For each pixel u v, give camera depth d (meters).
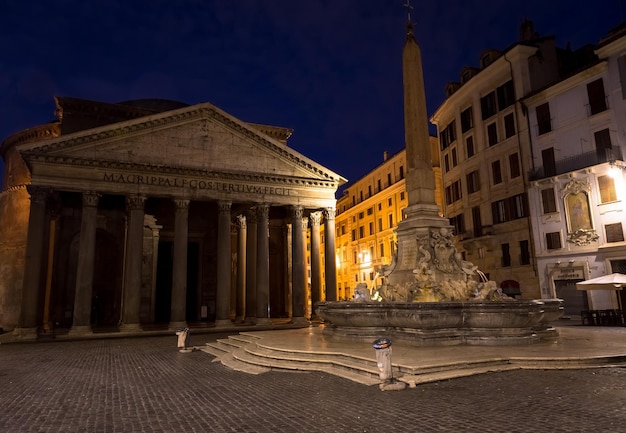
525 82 33.72
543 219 31.19
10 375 13.72
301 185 36.09
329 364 11.90
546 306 15.21
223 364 14.59
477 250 37.84
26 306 27.66
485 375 9.87
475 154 38.38
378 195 57.72
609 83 28.02
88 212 29.59
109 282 38.53
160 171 31.70
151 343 23.70
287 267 44.34
